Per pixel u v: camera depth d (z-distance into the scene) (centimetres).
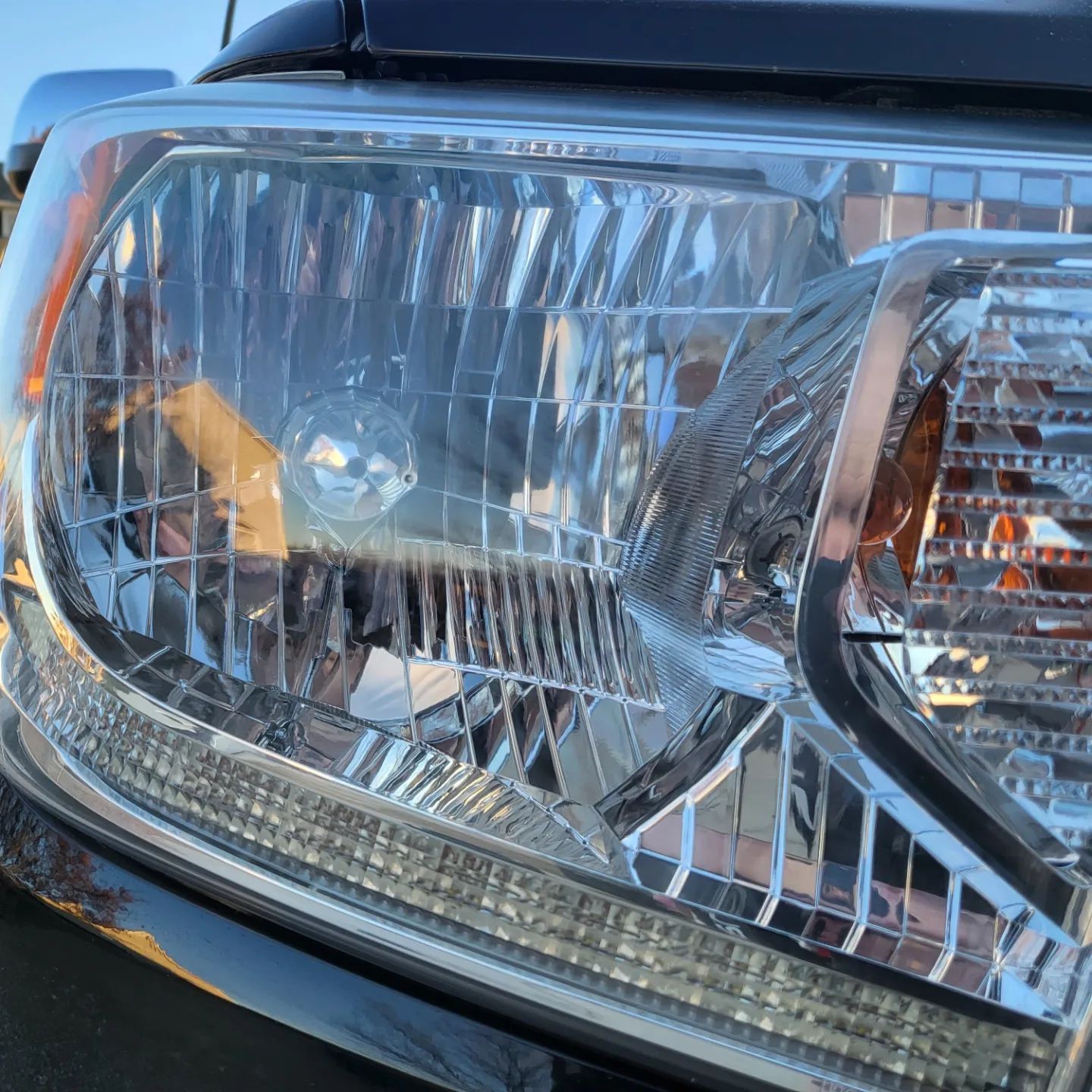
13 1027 80
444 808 79
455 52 84
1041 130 76
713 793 75
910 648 65
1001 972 72
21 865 86
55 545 86
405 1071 75
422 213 79
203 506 82
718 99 81
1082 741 66
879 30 81
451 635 81
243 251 80
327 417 80
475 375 79
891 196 71
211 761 83
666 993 76
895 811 70
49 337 83
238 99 78
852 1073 74
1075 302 60
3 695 95
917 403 61
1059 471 62
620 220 75
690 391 74
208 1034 77
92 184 80
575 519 77
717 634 72
